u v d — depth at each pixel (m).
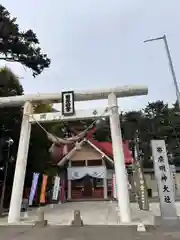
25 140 13.40
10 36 15.57
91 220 12.34
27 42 16.44
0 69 18.75
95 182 29.75
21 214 15.21
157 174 11.54
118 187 11.75
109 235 8.38
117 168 11.98
